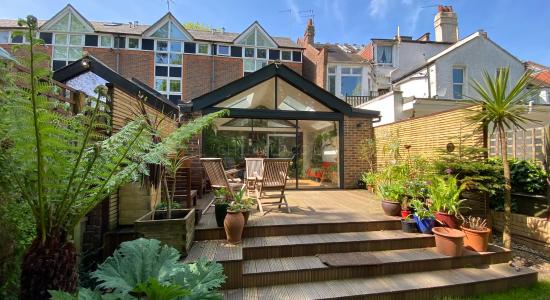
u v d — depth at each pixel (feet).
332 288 10.84
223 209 13.91
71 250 6.96
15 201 7.07
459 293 11.10
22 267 6.41
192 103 25.05
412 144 22.68
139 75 49.24
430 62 41.91
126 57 48.96
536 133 17.39
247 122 27.25
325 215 16.31
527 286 11.93
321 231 14.58
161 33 50.70
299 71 56.03
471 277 11.69
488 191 14.84
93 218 12.50
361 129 28.32
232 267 10.96
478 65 42.50
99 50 47.98
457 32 55.06
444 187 14.85
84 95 11.27
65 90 10.54
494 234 17.11
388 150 24.88
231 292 10.57
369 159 27.61
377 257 12.58
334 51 56.80
